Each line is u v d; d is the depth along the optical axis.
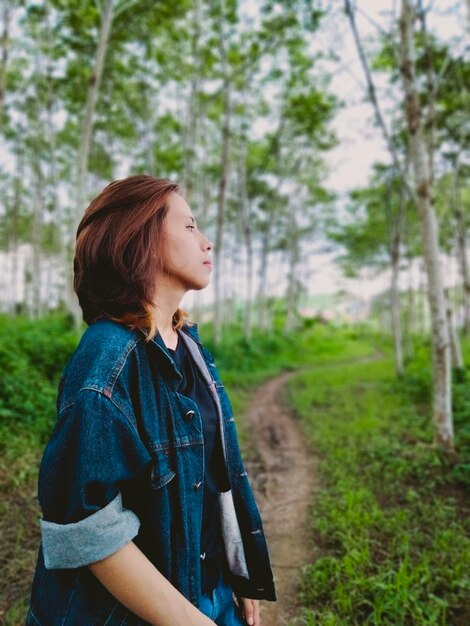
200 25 11.34
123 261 0.80
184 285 0.91
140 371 0.74
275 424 7.06
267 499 3.90
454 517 3.30
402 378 10.42
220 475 0.98
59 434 0.66
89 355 0.71
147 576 0.65
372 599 2.32
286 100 14.97
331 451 5.05
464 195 18.55
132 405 0.72
